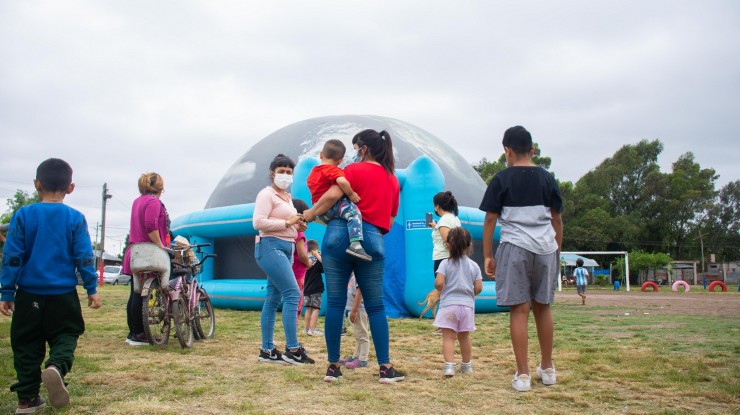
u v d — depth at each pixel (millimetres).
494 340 6562
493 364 4977
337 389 3900
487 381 4254
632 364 4879
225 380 4168
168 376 4289
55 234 3541
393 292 9844
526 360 4004
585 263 47719
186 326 6098
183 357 5215
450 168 12086
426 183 9695
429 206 9633
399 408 3412
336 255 4164
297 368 4703
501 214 4242
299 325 8305
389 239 9945
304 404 3477
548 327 4152
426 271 9445
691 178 59875
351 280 6512
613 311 11891
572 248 53312
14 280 3432
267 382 4098
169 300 5949
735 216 63812
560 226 4266
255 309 10820
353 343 6340
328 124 12672
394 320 8953
